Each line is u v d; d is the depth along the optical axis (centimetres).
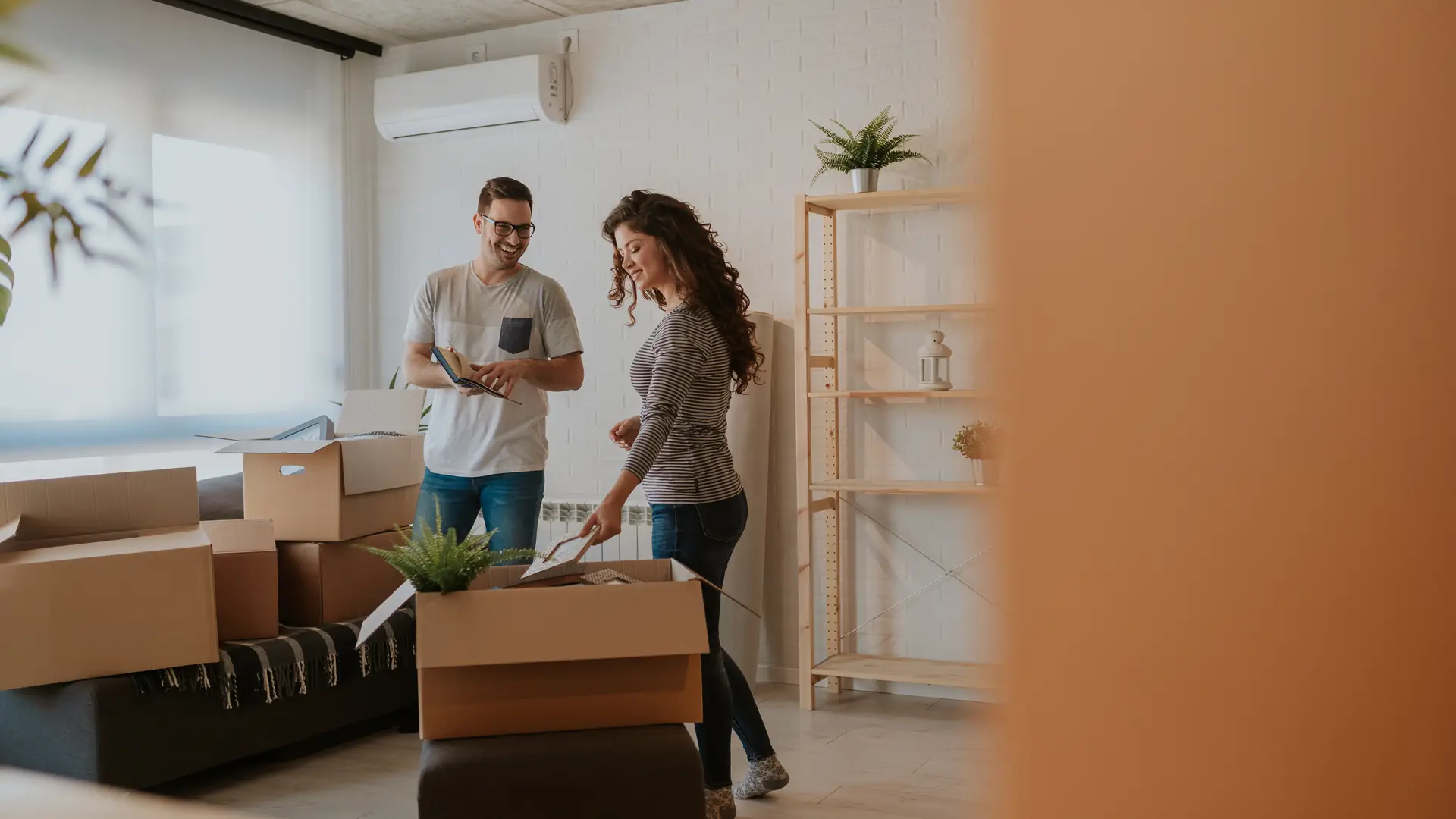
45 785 54
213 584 303
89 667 287
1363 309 14
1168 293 14
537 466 349
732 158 457
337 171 517
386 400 382
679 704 220
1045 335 15
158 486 322
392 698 368
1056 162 14
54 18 400
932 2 425
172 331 443
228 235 468
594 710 219
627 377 477
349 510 352
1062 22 15
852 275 437
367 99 527
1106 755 15
